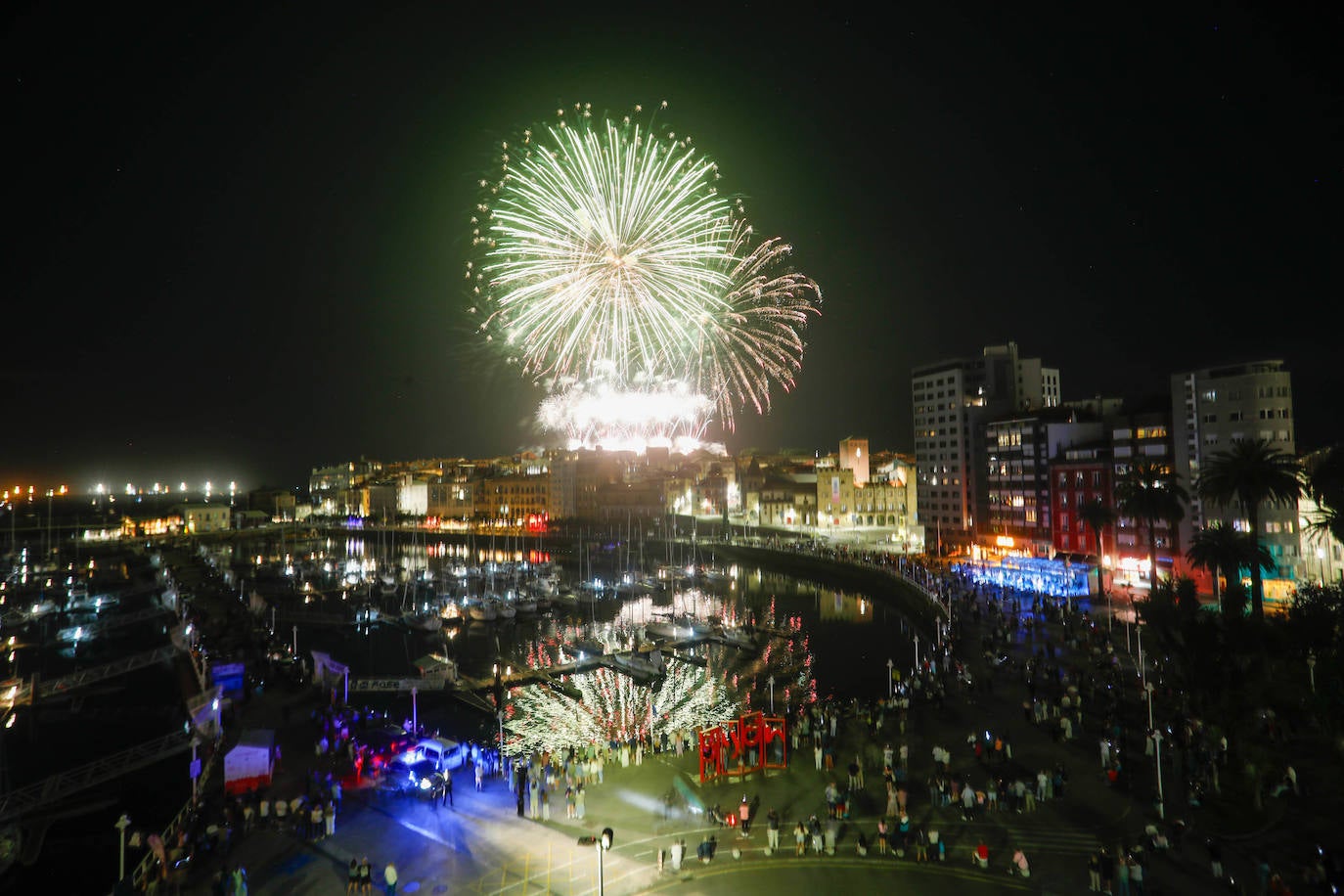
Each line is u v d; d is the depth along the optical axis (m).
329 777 46.09
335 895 34.66
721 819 41.84
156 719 73.75
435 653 104.44
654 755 52.94
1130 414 122.31
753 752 49.69
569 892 34.62
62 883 43.84
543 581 157.50
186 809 44.69
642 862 37.19
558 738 68.19
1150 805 42.22
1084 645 77.75
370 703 76.38
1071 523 128.38
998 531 152.25
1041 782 43.38
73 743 67.38
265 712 64.38
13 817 47.50
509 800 45.12
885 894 34.03
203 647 90.38
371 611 128.25
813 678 89.06
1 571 183.62
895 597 130.50
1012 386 175.38
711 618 119.94
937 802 43.12
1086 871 35.66
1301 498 85.62
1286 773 44.34
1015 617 93.12
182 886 35.50
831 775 47.97
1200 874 34.94
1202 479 81.94
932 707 60.75
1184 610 67.44
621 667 91.44
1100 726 54.94
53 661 102.56
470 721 73.19
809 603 140.88
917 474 190.25
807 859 37.19
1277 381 98.81
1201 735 49.50
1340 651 52.78
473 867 37.03
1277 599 91.56
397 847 39.16
